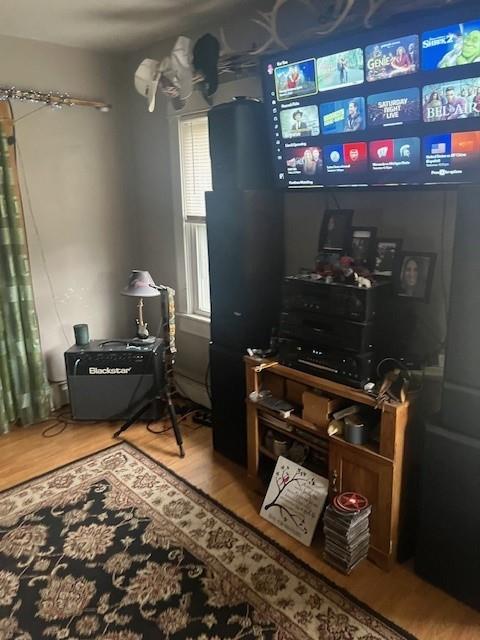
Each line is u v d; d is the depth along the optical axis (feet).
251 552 6.61
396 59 5.64
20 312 9.91
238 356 8.09
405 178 6.14
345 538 6.05
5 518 7.33
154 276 11.81
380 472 6.10
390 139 6.07
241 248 7.73
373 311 6.18
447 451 5.55
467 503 5.51
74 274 11.10
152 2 7.82
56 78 10.08
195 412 10.71
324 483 6.81
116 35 9.50
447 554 5.80
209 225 8.11
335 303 6.33
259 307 8.07
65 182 10.59
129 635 5.41
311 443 7.06
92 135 10.82
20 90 9.57
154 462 8.80
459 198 5.19
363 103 6.13
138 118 11.08
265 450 7.87
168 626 5.51
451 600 5.83
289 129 7.06
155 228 11.43
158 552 6.62
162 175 10.86
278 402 7.38
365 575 6.22
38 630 5.51
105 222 11.40
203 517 7.31
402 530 6.36
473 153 5.47
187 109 9.75
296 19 7.49
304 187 7.29
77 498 7.79
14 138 9.67
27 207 10.13
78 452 9.21
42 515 7.39
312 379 6.74
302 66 6.53
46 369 10.96
